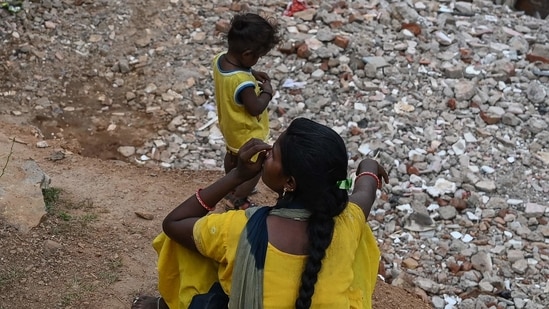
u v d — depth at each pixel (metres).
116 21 7.86
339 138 2.38
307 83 7.31
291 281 2.36
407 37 7.95
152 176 5.39
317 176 2.33
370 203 2.75
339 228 2.46
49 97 6.96
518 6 10.22
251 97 4.22
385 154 6.54
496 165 6.62
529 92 7.41
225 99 4.27
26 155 5.35
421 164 6.50
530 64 7.86
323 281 2.38
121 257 3.98
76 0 8.02
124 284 3.76
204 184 5.42
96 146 6.49
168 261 2.80
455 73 7.53
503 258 5.70
